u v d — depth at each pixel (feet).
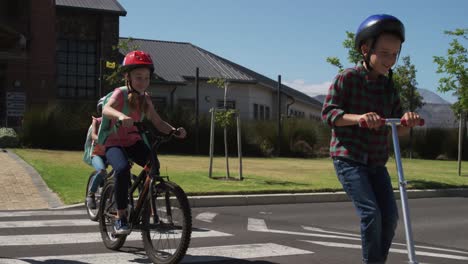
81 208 31.40
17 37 49.03
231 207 35.63
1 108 77.51
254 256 19.80
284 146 88.74
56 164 48.55
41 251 19.79
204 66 108.17
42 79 79.51
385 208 13.97
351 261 19.39
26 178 39.93
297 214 32.94
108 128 18.31
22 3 79.56
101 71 73.77
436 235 27.14
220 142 84.33
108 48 91.25
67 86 89.97
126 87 18.43
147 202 17.76
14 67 77.71
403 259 20.47
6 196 33.88
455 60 55.36
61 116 73.72
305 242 22.91
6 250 19.85
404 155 101.71
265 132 87.66
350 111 13.97
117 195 18.02
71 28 90.38
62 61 89.71
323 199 40.19
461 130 61.36
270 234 24.91
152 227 17.37
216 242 22.53
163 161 62.18
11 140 67.92
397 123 12.49
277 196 38.50
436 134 102.06
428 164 82.23
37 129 70.95
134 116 18.48
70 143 72.79
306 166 65.00
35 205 31.81
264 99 117.91
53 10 80.79
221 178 45.93
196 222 28.45
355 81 13.85
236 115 46.70
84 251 19.88
